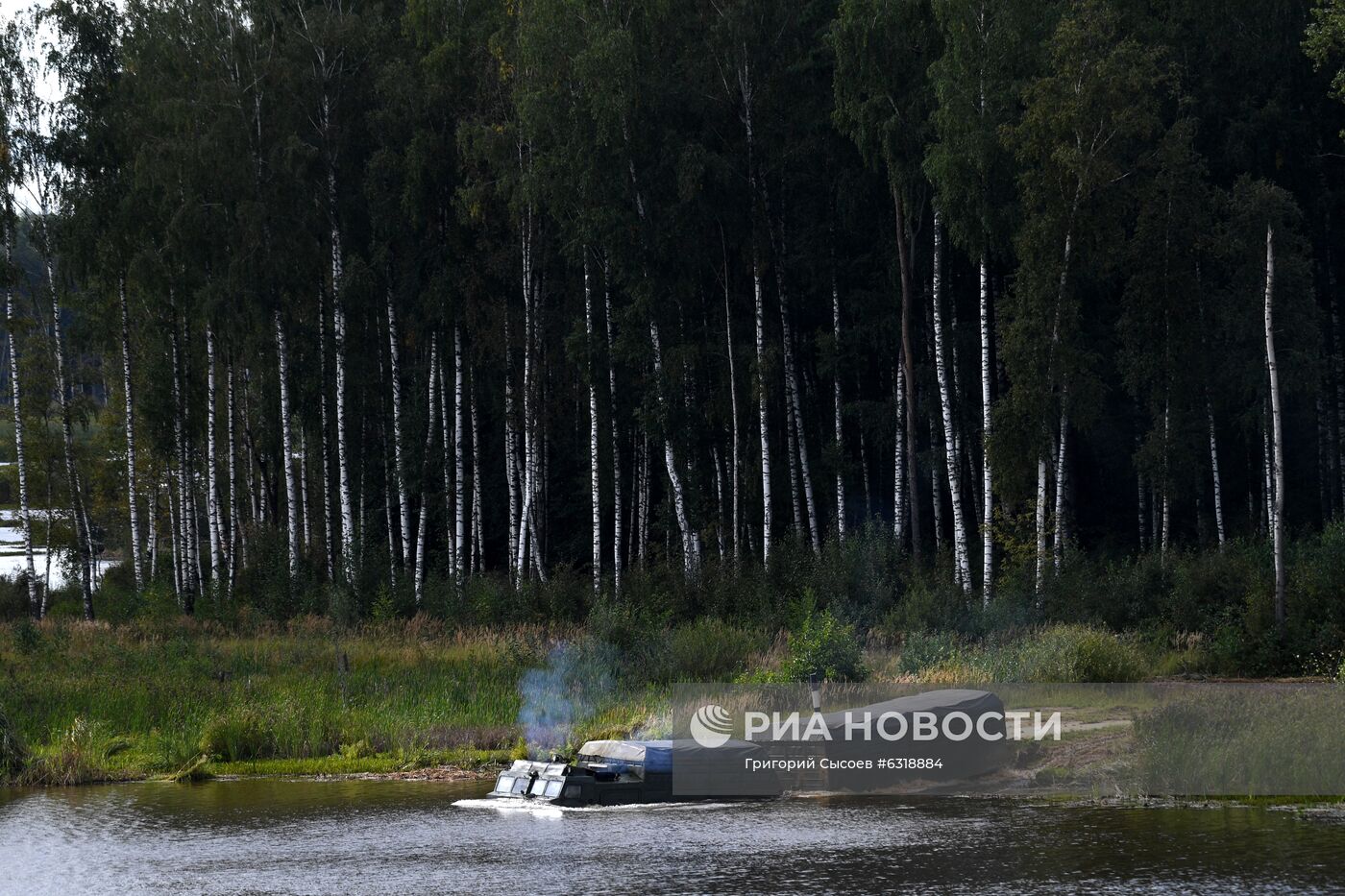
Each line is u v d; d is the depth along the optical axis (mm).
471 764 55844
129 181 133750
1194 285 112438
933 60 113812
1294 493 136000
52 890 32906
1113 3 118062
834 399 142000
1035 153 105000
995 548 125188
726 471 137875
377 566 129625
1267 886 29859
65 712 69875
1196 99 120000
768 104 122625
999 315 108500
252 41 132750
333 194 134125
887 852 34844
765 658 82750
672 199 122000
